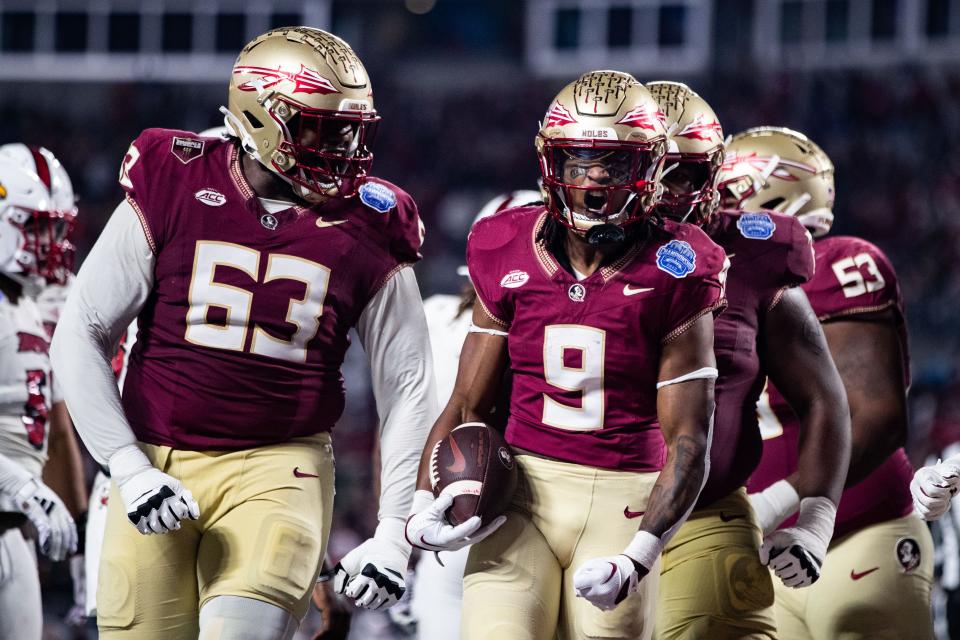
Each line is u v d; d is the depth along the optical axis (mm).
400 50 74438
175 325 10648
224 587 10242
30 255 13555
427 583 13453
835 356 13000
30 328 13562
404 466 11016
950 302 53031
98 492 14086
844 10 68562
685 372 10148
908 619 13047
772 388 13070
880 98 65688
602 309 10156
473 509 10125
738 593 11156
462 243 65188
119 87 72125
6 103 74438
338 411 11102
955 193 60594
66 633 20953
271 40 10758
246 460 10648
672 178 11602
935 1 66812
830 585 13078
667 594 11367
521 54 74000
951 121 64062
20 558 12828
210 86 74188
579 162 10055
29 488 12398
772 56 70312
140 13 74250
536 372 10438
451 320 14219
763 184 13719
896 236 58969
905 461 13523
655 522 9883
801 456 11602
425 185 67562
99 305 10570
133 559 10469
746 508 11609
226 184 10703
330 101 10508
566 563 10438
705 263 10172
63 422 14320
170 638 10500
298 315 10641
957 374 44969
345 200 10898
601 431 10328
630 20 72438
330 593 12727
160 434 10641
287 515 10492
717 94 68750
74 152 69250
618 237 10016
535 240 10445
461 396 10750
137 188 10641
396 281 11031
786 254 11656
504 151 69250
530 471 10500
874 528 13117
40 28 74312
